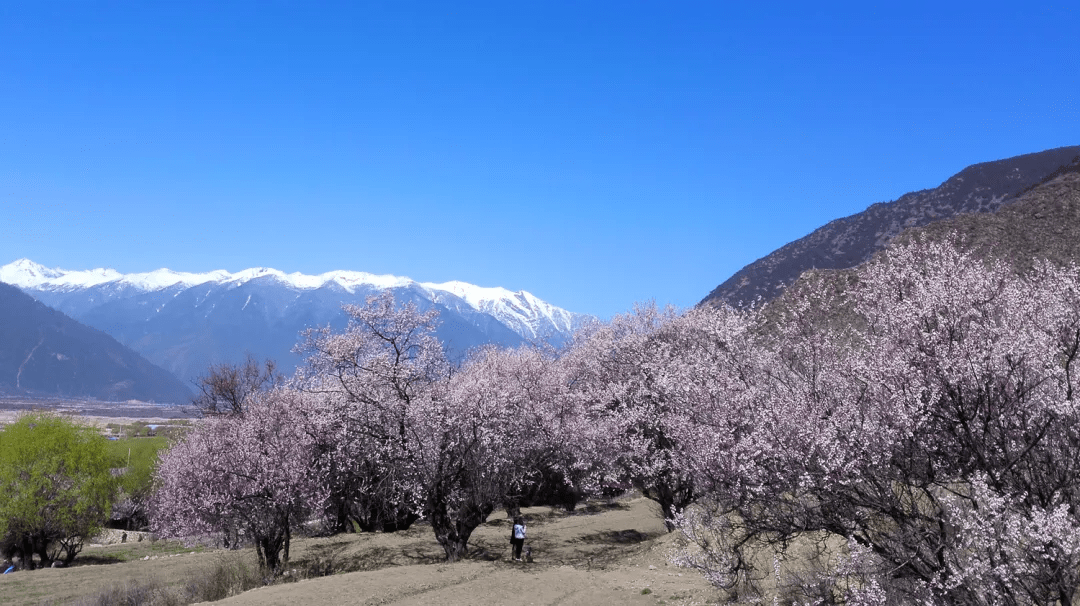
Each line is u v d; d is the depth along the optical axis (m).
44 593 24.11
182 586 21.53
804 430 8.25
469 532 22.62
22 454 34.12
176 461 23.38
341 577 18.88
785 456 8.48
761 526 9.37
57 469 34.75
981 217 62.97
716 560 10.59
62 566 34.22
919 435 8.18
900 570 8.23
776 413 8.74
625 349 29.89
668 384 20.86
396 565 22.30
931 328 8.48
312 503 23.09
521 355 35.62
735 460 8.99
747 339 12.60
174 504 22.06
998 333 8.14
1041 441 8.02
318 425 23.59
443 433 21.98
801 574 10.63
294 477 21.83
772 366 10.77
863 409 8.52
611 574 18.34
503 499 22.94
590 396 27.59
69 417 36.72
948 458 8.35
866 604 7.81
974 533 6.92
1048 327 8.60
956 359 7.76
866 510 8.55
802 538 11.34
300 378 24.11
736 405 9.86
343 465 25.39
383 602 15.98
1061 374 8.02
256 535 21.53
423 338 24.05
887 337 8.83
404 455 22.39
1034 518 6.68
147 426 146.00
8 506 32.94
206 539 31.70
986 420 7.87
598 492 27.02
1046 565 6.76
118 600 20.73
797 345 10.51
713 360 11.85
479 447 22.05
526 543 26.06
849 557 8.50
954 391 7.95
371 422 24.06
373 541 26.22
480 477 21.81
